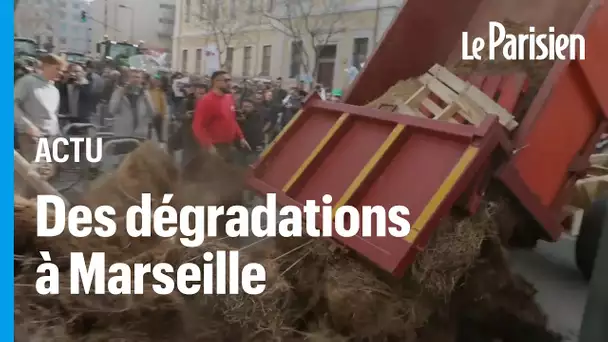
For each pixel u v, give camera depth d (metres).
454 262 2.34
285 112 5.15
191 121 4.31
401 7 3.75
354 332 2.23
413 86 3.56
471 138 2.29
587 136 2.83
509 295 2.70
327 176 2.92
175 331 2.26
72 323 2.22
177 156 4.12
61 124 3.90
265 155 3.54
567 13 3.49
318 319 2.37
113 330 2.22
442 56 3.92
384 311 2.23
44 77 3.79
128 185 3.14
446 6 3.86
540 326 2.70
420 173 2.44
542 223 2.67
